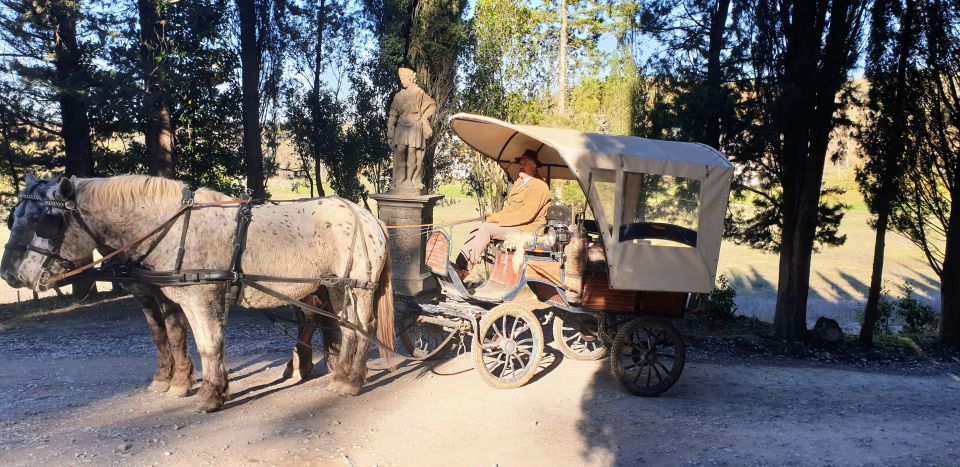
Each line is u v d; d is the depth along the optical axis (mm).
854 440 6254
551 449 5535
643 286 6840
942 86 11945
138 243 5586
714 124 12891
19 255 5289
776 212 13500
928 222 13125
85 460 4887
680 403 7250
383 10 18453
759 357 10711
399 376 7660
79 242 5461
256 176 16969
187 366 6578
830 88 11219
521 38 18406
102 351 9242
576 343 9023
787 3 11656
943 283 12938
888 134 11867
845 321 18031
